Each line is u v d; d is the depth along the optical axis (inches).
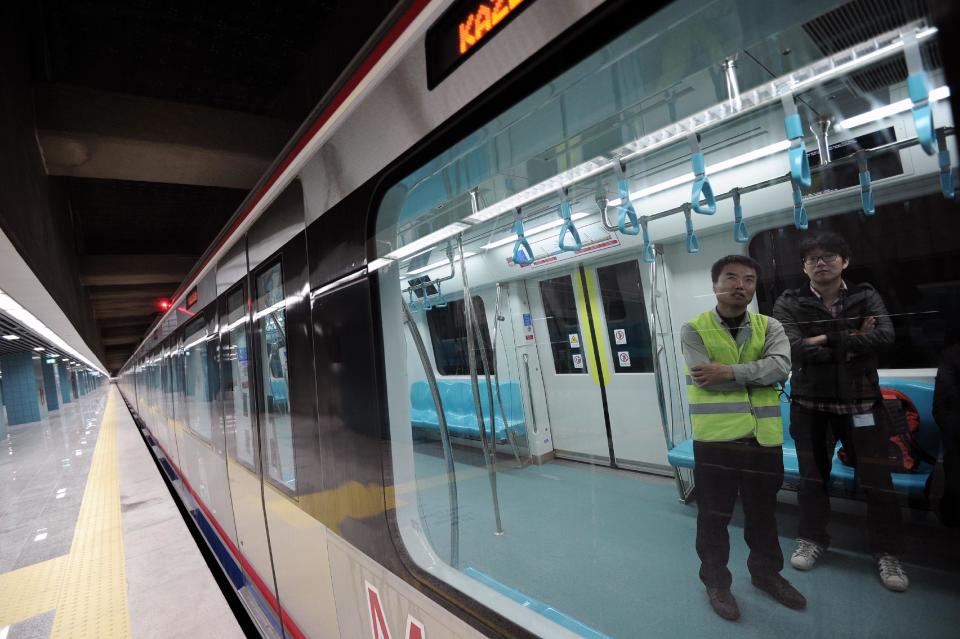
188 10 113.2
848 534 77.9
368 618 64.4
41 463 450.3
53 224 152.0
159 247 308.8
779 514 94.7
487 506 126.0
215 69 137.0
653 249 120.5
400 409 58.7
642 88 38.2
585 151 69.8
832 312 74.0
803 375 77.7
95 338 484.1
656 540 104.1
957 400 56.6
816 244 72.8
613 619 80.1
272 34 125.0
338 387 68.1
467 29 42.9
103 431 636.1
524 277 149.7
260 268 100.5
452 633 48.4
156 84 138.9
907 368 81.4
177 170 139.8
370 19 94.6
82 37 117.5
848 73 65.0
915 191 80.0
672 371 134.0
